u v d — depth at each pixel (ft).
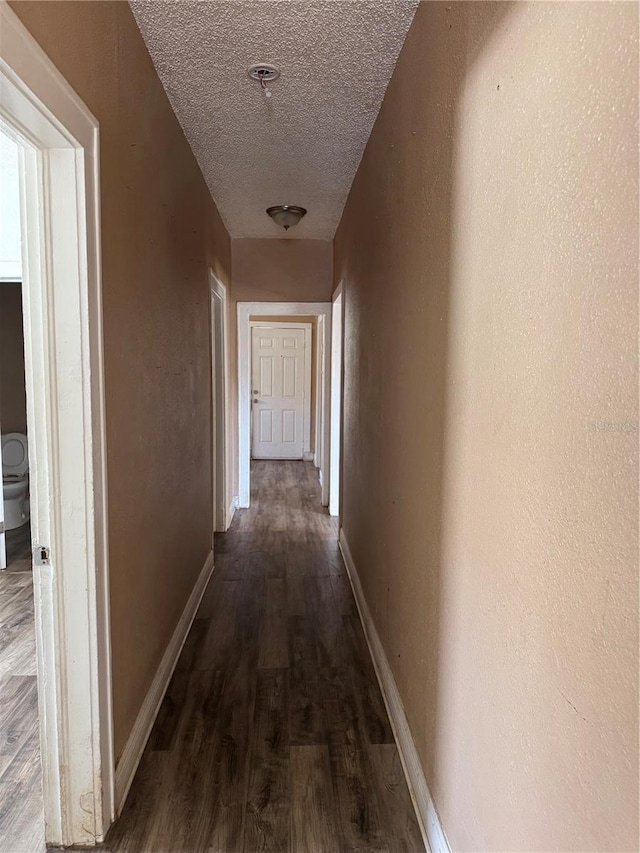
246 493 17.37
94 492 4.56
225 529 14.92
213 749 6.17
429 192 5.02
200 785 5.62
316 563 12.44
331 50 6.23
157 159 6.72
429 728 5.03
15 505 14.33
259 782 5.67
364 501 9.46
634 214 2.07
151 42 6.05
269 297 16.14
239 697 7.20
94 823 4.88
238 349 16.63
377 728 6.60
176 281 7.98
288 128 8.41
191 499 9.41
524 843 3.05
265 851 4.88
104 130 4.72
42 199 4.18
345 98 7.43
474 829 3.83
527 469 3.00
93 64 4.45
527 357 2.98
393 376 6.80
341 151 9.37
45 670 4.69
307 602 10.30
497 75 3.38
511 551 3.21
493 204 3.45
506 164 3.25
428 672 5.07
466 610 4.00
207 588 10.95
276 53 6.31
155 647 6.83
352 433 11.29
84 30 4.25
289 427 25.88
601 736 2.33
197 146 9.08
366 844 4.98
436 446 4.79
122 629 5.43
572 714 2.56
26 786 5.57
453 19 4.28
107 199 4.82
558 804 2.69
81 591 4.60
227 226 14.44
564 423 2.60
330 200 12.10
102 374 4.63
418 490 5.47
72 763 4.78
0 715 6.72
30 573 11.45
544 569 2.81
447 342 4.46
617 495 2.20
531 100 2.91
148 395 6.38
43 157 4.16
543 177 2.79
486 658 3.61
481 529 3.69
